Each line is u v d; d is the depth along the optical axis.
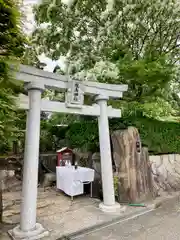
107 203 3.62
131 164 4.11
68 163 5.11
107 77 4.78
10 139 2.41
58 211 3.54
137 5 4.86
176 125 5.84
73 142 6.09
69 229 2.84
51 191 4.87
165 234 2.76
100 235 2.76
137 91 5.95
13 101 2.34
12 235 2.58
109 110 4.07
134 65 4.81
